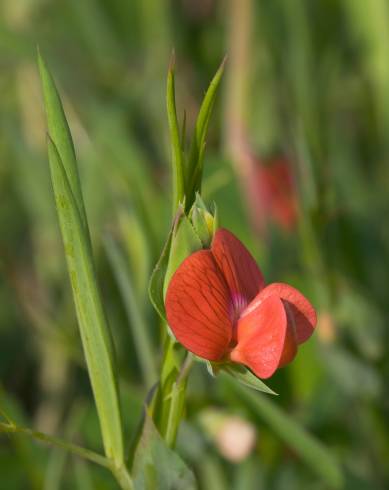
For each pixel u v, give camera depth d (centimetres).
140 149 32
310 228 25
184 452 24
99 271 29
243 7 31
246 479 25
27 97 32
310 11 33
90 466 25
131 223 25
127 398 24
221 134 33
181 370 19
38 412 30
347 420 26
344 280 26
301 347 25
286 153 28
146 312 25
